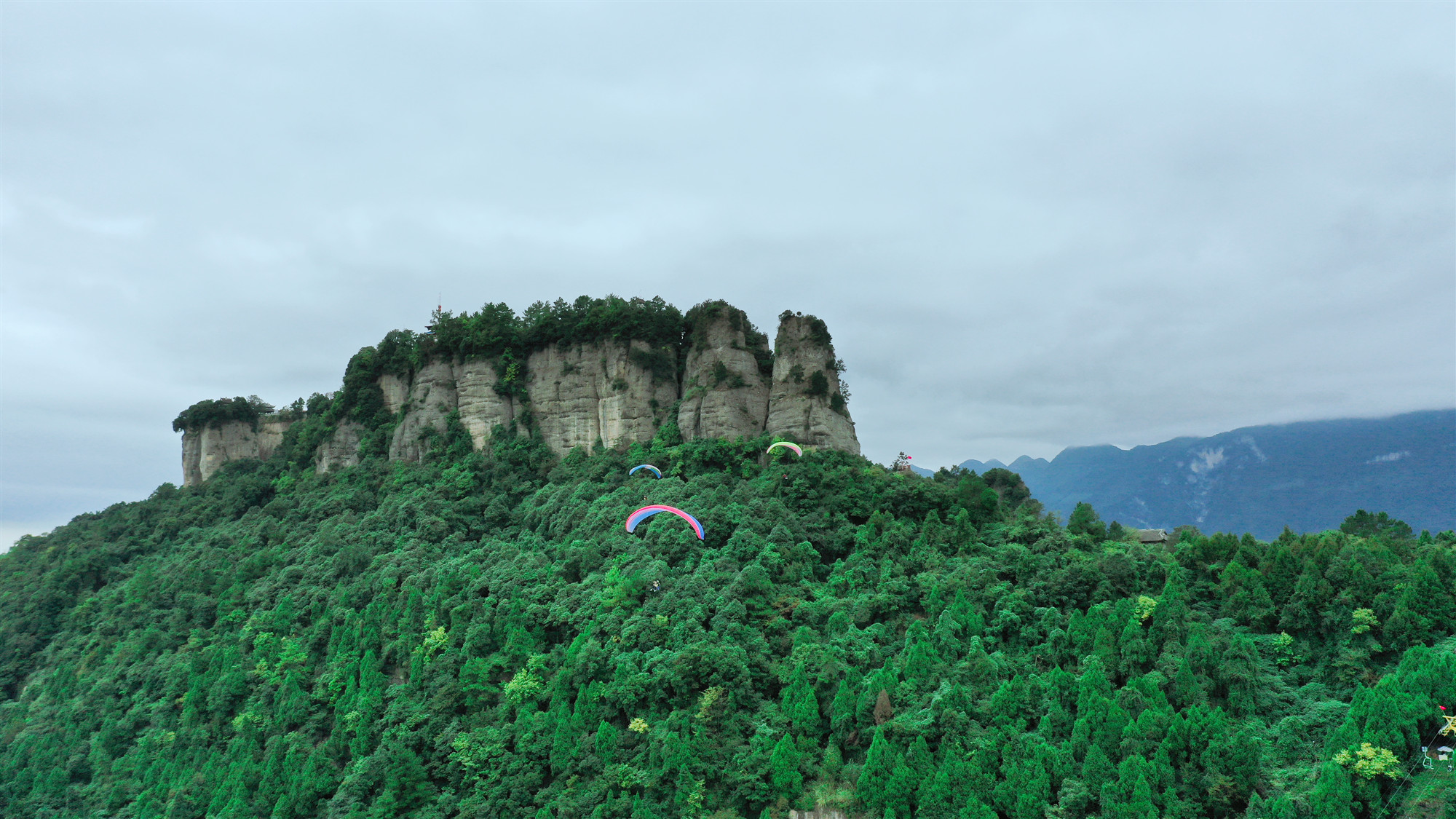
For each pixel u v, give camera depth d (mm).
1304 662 71125
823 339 124188
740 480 109188
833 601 82812
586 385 130750
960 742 65375
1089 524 96938
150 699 103062
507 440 131000
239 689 95250
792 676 73688
